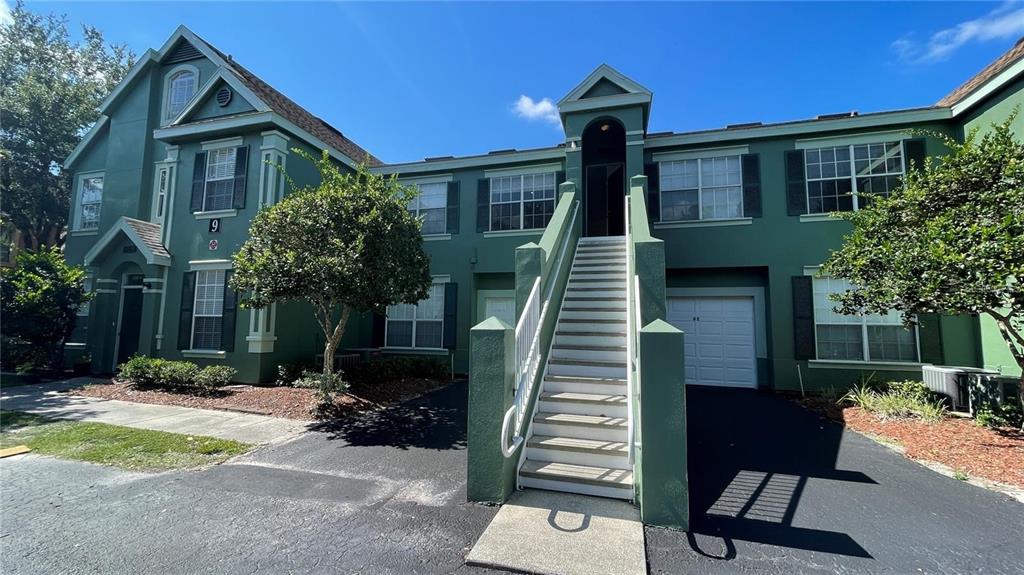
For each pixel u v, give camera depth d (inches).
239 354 391.2
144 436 240.8
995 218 226.4
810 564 117.8
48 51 799.7
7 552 123.1
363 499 160.6
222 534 134.0
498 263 474.6
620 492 157.4
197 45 507.8
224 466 197.3
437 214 502.6
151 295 425.7
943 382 299.6
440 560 119.6
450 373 464.1
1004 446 214.7
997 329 321.1
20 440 232.2
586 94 426.0
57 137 719.1
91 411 302.0
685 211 417.7
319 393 306.2
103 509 151.9
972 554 122.8
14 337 425.7
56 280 428.1
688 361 423.2
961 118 355.6
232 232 415.5
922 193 263.0
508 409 158.7
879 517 146.0
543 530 134.1
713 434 251.8
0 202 668.1
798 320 377.7
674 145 420.8
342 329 314.0
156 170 514.9
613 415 191.6
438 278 490.0
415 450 221.9
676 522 135.9
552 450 175.8
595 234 512.7
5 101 676.7
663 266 223.1
